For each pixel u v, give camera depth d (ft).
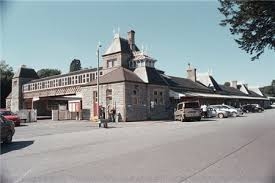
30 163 33.24
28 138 61.36
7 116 98.63
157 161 32.48
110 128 85.71
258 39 47.03
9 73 258.16
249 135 57.21
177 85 167.84
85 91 135.64
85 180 25.20
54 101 195.21
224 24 47.91
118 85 121.49
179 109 115.34
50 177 26.53
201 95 167.63
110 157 35.63
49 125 101.04
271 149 39.88
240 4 44.52
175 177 25.48
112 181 24.67
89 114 132.67
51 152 41.04
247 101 273.54
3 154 40.16
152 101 131.95
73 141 53.62
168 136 57.67
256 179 24.67
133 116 121.29
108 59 149.07
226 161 31.94
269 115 144.77
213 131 66.08
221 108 140.67
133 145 45.75
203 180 24.44
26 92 216.95
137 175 26.43
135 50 151.64
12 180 25.82
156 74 140.26
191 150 39.58
